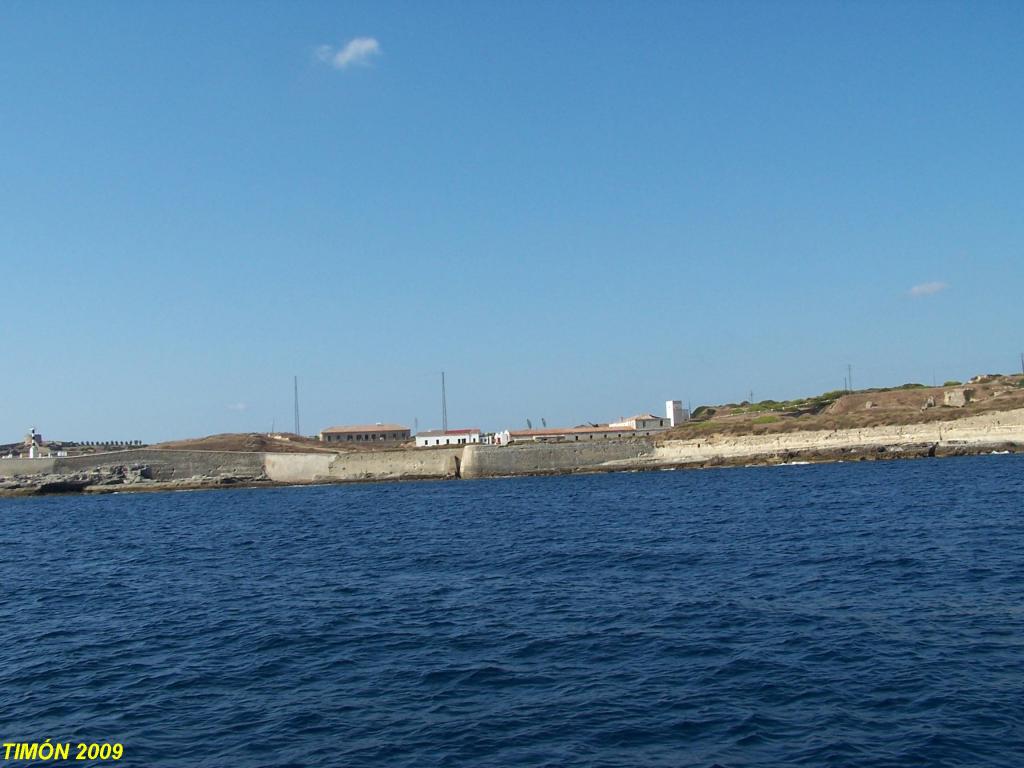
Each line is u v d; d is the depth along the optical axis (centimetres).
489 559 3972
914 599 2583
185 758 1587
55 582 3847
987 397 14725
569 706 1773
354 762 1528
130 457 14675
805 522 4838
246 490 13575
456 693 1891
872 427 12962
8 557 5034
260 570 3922
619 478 11806
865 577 2978
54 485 13875
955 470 8912
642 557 3766
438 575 3541
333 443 18575
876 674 1880
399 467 14188
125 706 1902
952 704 1680
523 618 2595
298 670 2123
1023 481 6875
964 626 2236
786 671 1933
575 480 12006
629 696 1820
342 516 7238
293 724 1734
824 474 9762
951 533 3994
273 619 2736
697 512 5912
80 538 6150
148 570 4116
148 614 2938
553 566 3644
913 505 5462
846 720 1630
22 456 16375
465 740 1611
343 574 3678
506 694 1869
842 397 17425
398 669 2091
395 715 1762
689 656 2089
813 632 2253
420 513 7181
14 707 1931
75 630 2723
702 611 2567
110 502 11644
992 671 1861
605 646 2217
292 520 7006
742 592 2831
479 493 9912
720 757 1491
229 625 2677
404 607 2852
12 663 2317
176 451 14725
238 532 6034
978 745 1489
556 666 2061
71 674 2180
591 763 1488
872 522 4638
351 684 1986
